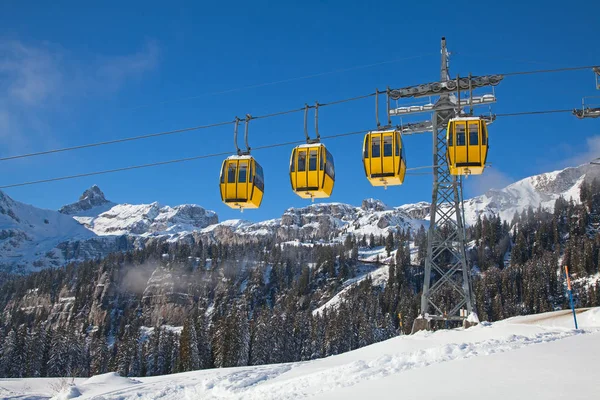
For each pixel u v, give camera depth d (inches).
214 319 7544.3
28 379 1704.0
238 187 1034.7
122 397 1063.0
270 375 1043.9
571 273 5649.6
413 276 6830.7
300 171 989.8
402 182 1009.5
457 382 508.4
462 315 1348.4
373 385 581.9
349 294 6619.1
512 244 7283.5
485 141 944.3
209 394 960.9
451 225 1462.8
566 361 542.9
